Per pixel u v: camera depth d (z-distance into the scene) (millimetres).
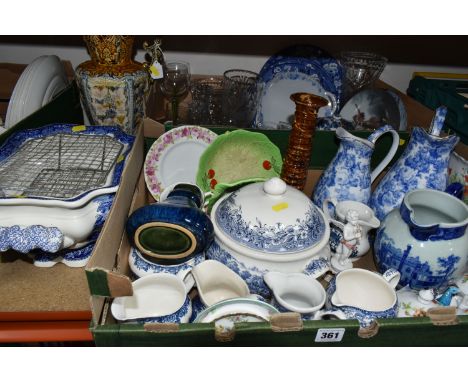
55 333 621
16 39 1103
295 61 1046
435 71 1225
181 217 624
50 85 947
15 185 660
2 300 644
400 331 560
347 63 1036
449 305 660
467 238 688
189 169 915
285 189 711
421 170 788
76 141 794
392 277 683
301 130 813
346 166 820
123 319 580
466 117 898
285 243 669
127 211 707
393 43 1173
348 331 548
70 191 649
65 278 699
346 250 723
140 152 853
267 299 705
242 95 979
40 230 610
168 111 1100
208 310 583
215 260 688
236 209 706
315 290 642
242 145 861
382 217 825
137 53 1139
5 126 895
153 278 654
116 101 921
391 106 1013
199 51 1146
